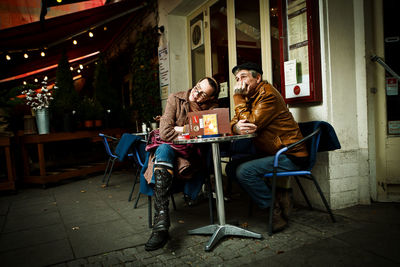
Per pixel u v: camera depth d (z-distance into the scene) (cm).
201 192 345
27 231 268
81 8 1098
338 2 275
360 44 284
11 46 593
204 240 223
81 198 390
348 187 282
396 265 169
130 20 706
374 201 296
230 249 204
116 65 936
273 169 223
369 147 289
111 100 682
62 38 627
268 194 230
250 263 183
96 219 294
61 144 587
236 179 236
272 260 185
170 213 301
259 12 372
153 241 210
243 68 248
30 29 538
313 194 288
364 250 190
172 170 231
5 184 430
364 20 281
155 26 598
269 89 233
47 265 196
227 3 433
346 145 281
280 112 232
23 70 785
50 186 488
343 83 279
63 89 633
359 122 289
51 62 794
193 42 547
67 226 276
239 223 256
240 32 411
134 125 689
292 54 289
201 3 499
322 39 270
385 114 296
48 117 496
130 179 512
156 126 544
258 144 247
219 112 213
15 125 504
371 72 290
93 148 631
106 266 190
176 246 215
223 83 461
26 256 212
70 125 519
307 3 266
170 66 553
